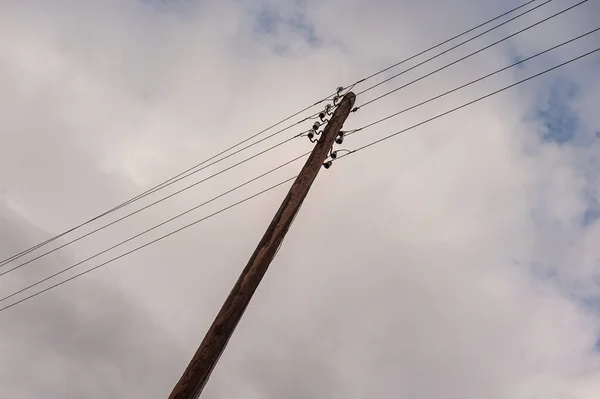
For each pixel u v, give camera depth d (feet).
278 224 23.62
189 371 18.53
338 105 32.09
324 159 28.17
